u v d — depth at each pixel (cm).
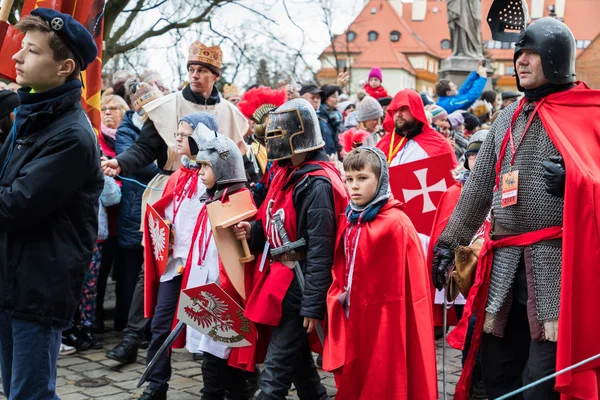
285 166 402
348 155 379
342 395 373
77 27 320
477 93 960
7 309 313
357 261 370
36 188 303
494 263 351
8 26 439
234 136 549
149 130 533
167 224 461
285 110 388
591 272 312
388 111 611
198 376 541
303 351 407
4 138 438
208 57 532
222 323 407
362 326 369
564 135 325
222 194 418
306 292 377
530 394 332
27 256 312
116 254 663
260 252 416
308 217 382
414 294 367
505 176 343
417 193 540
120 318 670
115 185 617
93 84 493
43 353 316
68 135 310
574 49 336
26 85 322
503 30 371
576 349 315
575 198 313
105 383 521
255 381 504
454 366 577
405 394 359
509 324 353
